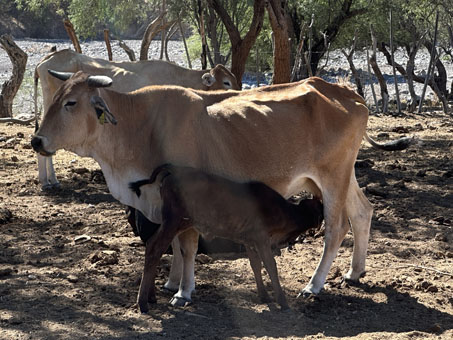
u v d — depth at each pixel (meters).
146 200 6.46
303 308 6.45
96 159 6.52
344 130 6.70
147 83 9.36
